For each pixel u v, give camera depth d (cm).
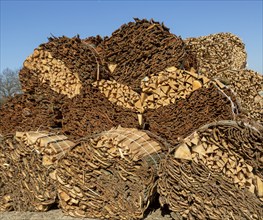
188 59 501
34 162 454
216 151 348
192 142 354
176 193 368
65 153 430
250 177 334
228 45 740
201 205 353
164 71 470
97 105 484
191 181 356
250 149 329
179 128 449
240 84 621
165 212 409
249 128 324
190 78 457
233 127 334
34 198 459
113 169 403
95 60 495
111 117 473
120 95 480
